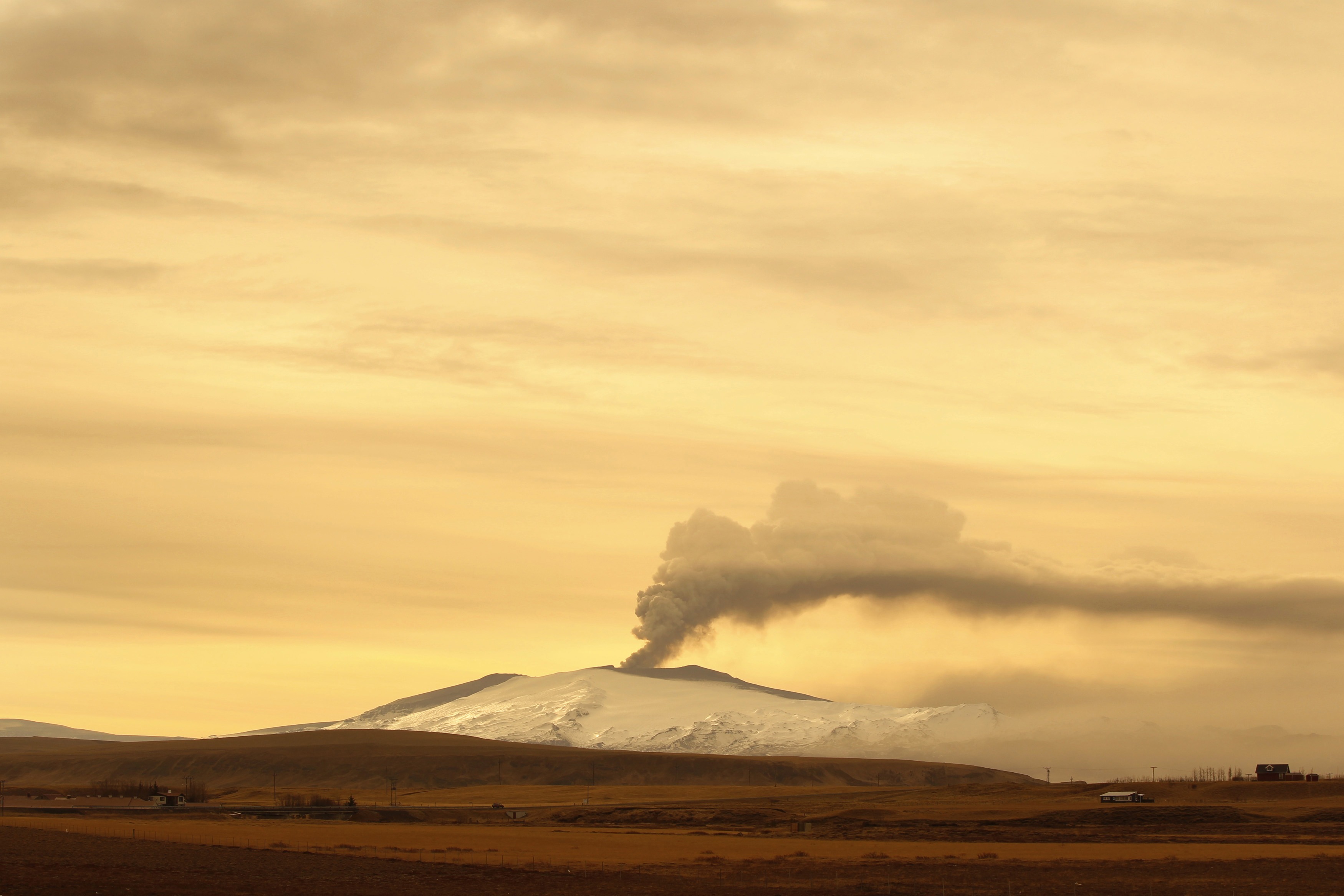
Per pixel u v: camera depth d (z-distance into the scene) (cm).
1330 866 14825
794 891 11719
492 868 13738
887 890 11900
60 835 18675
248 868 13375
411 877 12662
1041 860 15625
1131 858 16050
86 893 10969
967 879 13075
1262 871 14162
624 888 11969
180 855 14988
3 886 11294
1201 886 12462
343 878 12488
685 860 15300
